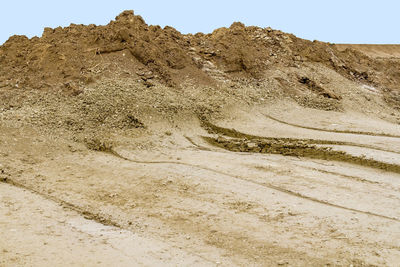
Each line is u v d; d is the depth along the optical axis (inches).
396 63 1051.3
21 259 206.7
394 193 331.9
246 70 762.8
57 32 706.8
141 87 596.1
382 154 427.5
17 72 622.8
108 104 533.0
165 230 264.8
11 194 314.3
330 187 344.2
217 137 517.7
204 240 250.4
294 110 655.1
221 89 670.5
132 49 677.3
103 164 405.7
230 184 345.7
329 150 450.6
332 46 1005.8
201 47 780.6
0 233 236.2
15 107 525.3
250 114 615.5
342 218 278.8
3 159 390.6
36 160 405.1
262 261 224.4
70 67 605.9
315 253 232.1
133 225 272.7
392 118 692.1
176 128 532.7
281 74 774.5
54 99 541.0
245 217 283.0
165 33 769.6
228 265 218.4
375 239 247.9
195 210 295.6
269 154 458.6
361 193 331.0
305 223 272.1
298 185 347.6
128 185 347.6
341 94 768.9
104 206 304.0
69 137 468.4
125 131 497.7
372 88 885.2
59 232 247.3
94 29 714.2
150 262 214.8
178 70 684.1
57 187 340.2
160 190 334.6
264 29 920.3
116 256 219.0
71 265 204.8
